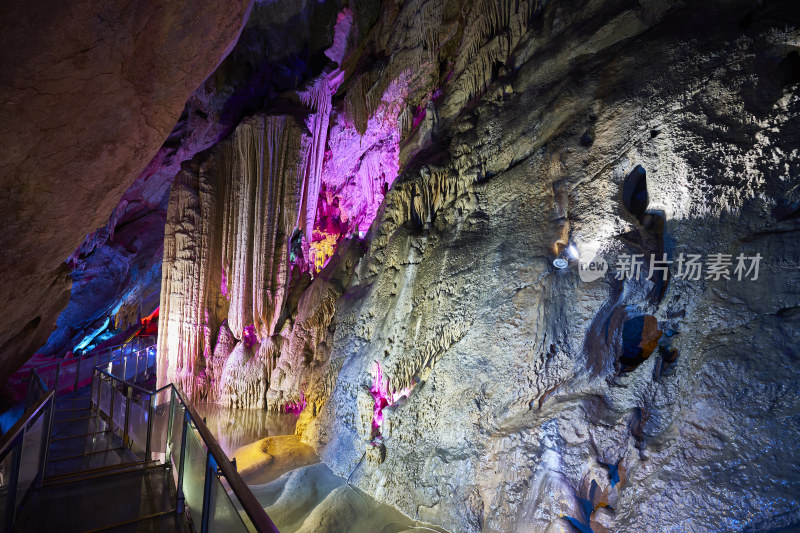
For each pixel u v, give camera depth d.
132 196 12.95
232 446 6.41
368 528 3.94
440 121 6.57
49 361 12.70
